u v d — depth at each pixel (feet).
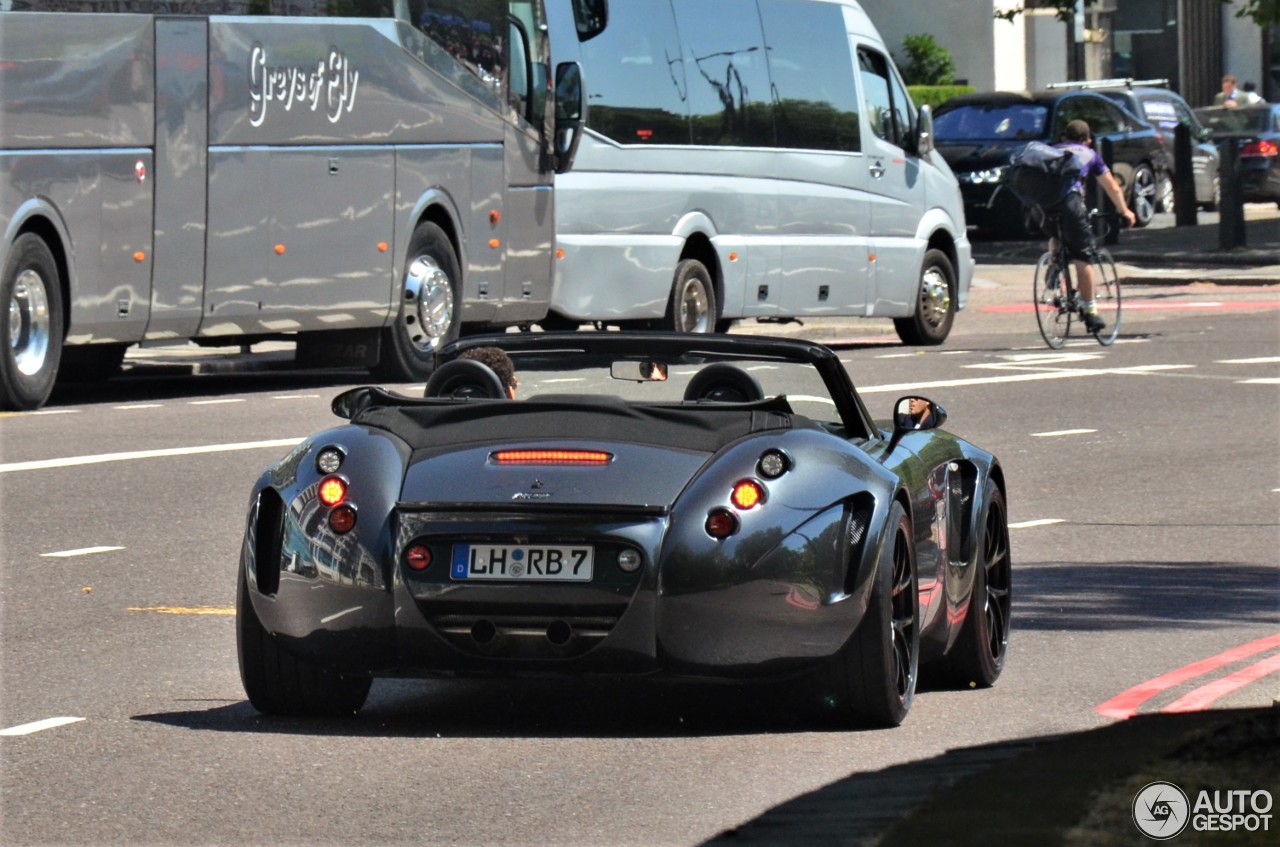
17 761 55.83
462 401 61.26
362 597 57.11
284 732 59.41
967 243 218.79
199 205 154.40
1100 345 196.54
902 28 447.01
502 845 48.08
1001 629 70.74
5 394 143.74
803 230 198.18
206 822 49.83
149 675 67.56
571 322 193.98
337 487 57.72
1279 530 99.81
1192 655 71.67
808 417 66.69
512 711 62.80
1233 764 51.67
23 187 142.10
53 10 143.84
